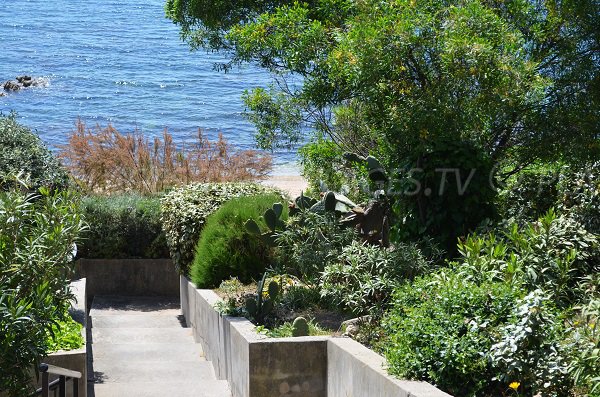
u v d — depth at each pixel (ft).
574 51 36.04
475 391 20.48
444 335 21.31
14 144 47.39
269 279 36.01
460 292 22.45
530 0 37.76
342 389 25.38
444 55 31.73
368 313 29.19
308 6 46.11
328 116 47.26
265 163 61.87
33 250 23.15
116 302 49.62
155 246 51.19
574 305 24.70
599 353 18.08
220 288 37.58
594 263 27.40
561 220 27.68
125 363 34.83
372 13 33.63
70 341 26.73
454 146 32.83
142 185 58.70
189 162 60.18
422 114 32.09
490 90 32.14
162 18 341.41
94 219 50.60
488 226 32.27
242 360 28.02
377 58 32.09
